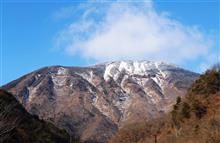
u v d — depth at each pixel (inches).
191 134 3750.0
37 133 4023.1
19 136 3346.5
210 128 3494.1
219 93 4195.4
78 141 5428.2
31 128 3978.8
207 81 4407.0
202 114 4035.4
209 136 3380.9
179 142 3836.1
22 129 3629.4
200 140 3454.7
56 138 4475.9
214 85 4335.6
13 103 3737.7
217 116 3671.3
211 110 3983.8
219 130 3388.3
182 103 4387.3
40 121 4608.8
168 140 4210.1
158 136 5078.7
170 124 4589.1
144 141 5984.3
